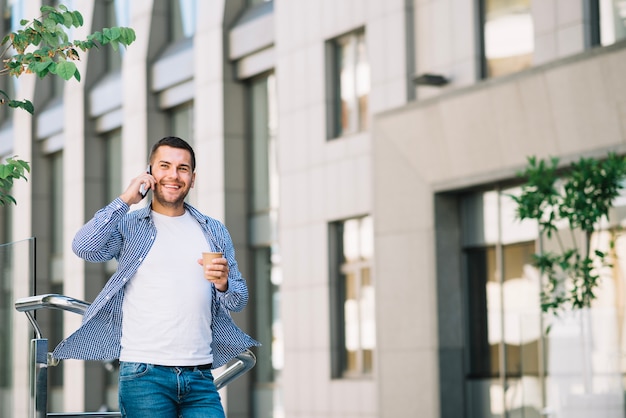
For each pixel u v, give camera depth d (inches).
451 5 736.3
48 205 1267.2
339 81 847.7
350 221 834.8
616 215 612.4
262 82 955.3
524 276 689.0
